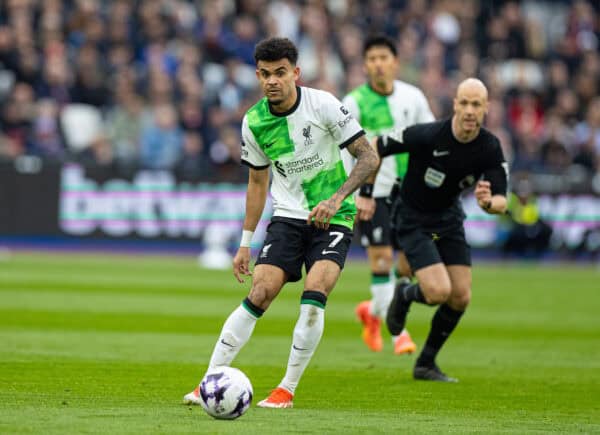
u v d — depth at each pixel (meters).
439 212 27.95
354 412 22.12
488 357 32.72
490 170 27.34
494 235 76.25
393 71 34.75
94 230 71.50
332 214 22.00
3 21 77.81
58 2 80.62
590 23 99.62
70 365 27.67
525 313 45.72
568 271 71.12
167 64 81.62
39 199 70.56
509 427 20.69
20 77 75.50
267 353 31.95
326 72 84.06
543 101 90.75
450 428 20.25
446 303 27.62
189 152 74.94
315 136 22.83
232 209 73.25
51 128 74.06
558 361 32.06
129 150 75.44
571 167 84.12
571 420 21.98
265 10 87.62
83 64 77.38
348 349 33.91
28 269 57.31
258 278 22.47
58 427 18.70
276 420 20.36
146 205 72.19
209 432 18.62
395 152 28.00
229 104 80.06
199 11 86.75
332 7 90.69
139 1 83.25
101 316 39.28
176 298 46.31
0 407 20.92
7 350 30.08
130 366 27.92
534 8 105.31
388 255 33.69
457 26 95.19
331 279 22.36
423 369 27.77
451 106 82.88
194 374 26.91
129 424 19.27
